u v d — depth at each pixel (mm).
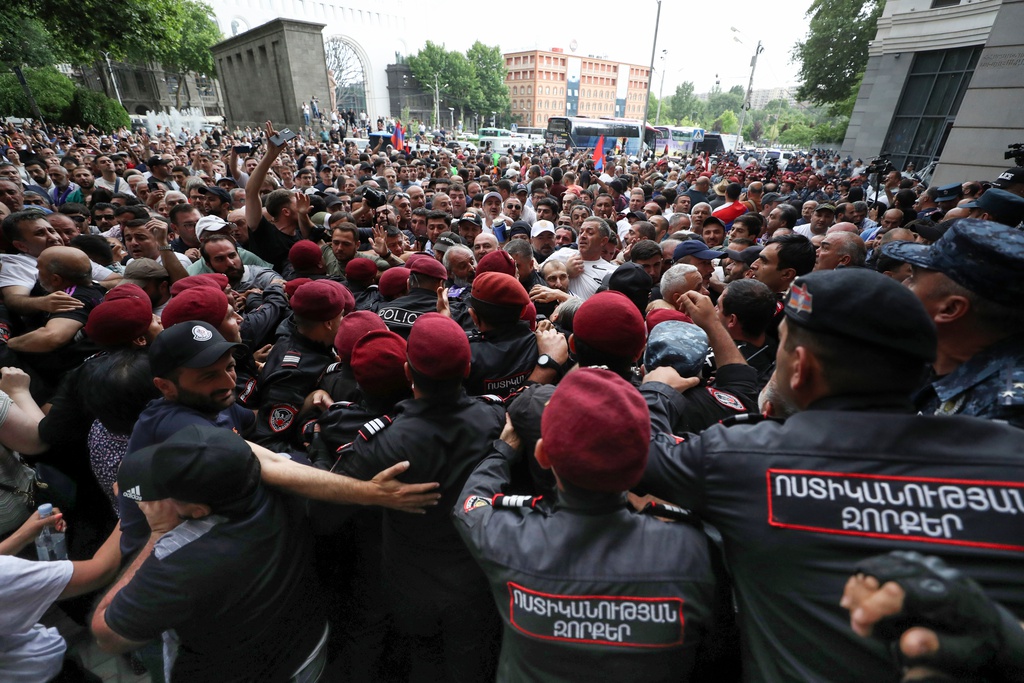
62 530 1777
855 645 789
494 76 86062
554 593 1064
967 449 856
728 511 986
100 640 1291
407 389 1811
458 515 1318
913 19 19797
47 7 12484
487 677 1799
